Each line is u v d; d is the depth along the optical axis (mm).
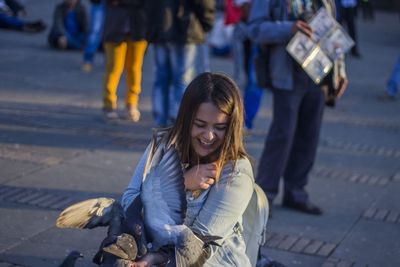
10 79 8500
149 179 2613
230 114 2613
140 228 2564
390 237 4590
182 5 6098
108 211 2609
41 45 11242
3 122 6598
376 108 8633
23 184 5000
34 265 3754
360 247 4398
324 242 4441
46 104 7461
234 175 2668
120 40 6684
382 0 20625
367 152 6633
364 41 14992
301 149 4930
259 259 3199
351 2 12008
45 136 6266
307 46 4465
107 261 2527
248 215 2824
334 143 6871
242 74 9797
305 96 4742
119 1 6551
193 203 2689
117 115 7066
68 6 10984
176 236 2508
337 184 5637
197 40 6234
